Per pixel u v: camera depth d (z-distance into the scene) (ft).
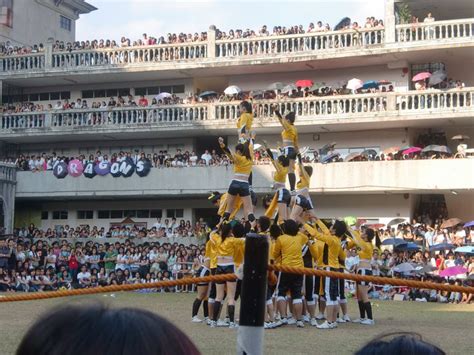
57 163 128.16
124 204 132.57
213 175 121.19
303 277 50.60
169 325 6.05
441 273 86.84
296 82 126.52
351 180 114.62
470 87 112.88
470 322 55.77
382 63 121.39
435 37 114.52
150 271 103.65
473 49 114.21
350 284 86.17
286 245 48.65
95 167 126.31
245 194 55.72
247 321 16.70
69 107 132.05
